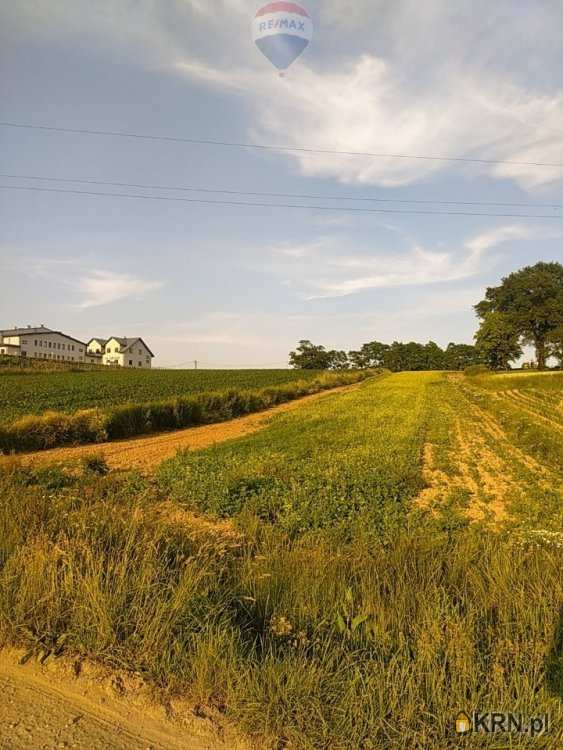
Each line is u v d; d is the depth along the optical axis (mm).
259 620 3943
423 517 8688
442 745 2705
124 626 3582
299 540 6645
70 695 3139
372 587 4160
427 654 3113
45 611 3807
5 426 16812
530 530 7227
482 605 3857
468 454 15586
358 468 11875
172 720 2945
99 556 4270
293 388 46062
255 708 2900
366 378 82938
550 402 35312
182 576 4074
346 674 3062
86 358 126875
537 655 3148
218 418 27172
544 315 84875
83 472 11594
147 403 23781
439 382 66625
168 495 9969
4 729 2818
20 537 4918
